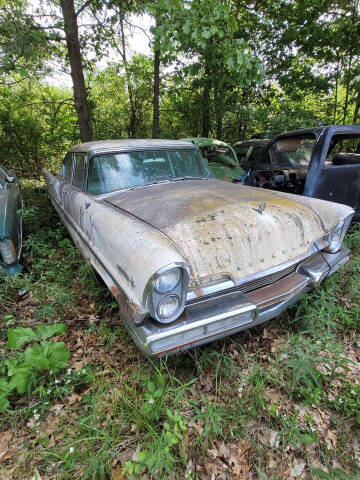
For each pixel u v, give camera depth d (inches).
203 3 146.3
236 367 80.6
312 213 97.4
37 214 190.4
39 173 329.7
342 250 101.0
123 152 119.3
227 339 92.3
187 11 147.3
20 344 77.3
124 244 71.2
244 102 358.0
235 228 78.0
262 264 79.7
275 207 91.0
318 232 94.8
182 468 59.9
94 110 380.5
